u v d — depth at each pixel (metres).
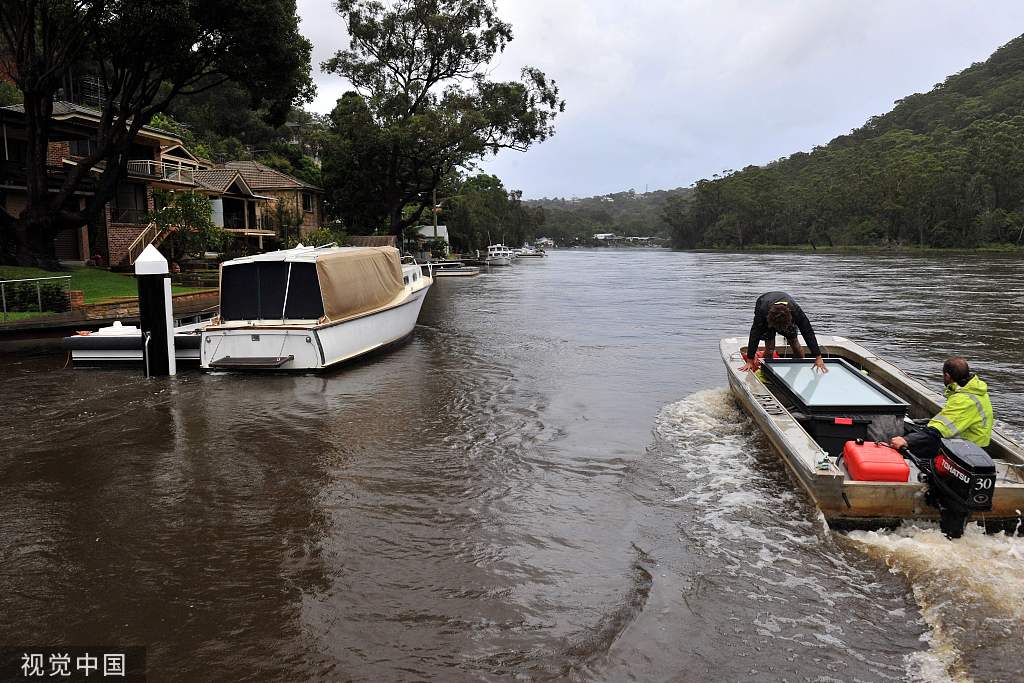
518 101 42.62
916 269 44.72
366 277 14.08
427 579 4.72
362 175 43.75
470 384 11.11
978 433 5.55
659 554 5.03
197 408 9.75
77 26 20.98
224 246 35.78
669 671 3.70
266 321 12.78
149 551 5.23
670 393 10.19
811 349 7.92
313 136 47.56
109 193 23.81
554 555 5.05
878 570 4.71
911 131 146.00
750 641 3.95
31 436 8.41
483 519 5.73
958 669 3.67
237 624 4.21
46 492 6.51
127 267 28.11
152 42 21.41
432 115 40.44
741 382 8.15
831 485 5.11
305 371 12.05
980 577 4.50
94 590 4.65
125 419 9.18
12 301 16.89
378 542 5.32
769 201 122.81
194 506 6.11
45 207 22.83
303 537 5.43
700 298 27.53
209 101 72.00
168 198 28.64
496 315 21.52
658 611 4.27
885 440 6.28
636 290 32.28
